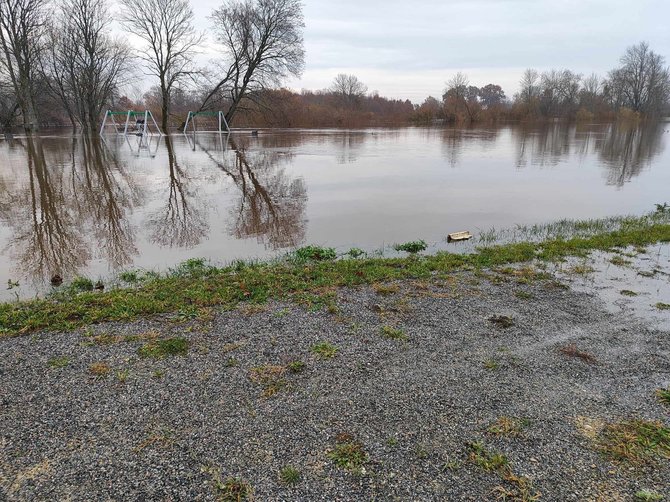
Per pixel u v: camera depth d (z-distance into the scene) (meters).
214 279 6.40
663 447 3.27
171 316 5.24
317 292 6.02
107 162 19.16
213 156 21.78
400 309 5.56
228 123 43.03
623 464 3.10
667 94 79.38
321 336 4.85
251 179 15.26
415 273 6.76
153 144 28.36
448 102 70.56
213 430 3.38
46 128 51.16
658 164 20.31
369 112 71.00
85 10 38.12
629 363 4.41
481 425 3.47
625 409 3.70
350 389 3.91
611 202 12.48
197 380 4.02
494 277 6.71
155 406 3.65
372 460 3.10
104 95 43.16
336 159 21.23
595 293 6.15
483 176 16.45
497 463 3.08
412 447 3.23
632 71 77.94
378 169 17.95
